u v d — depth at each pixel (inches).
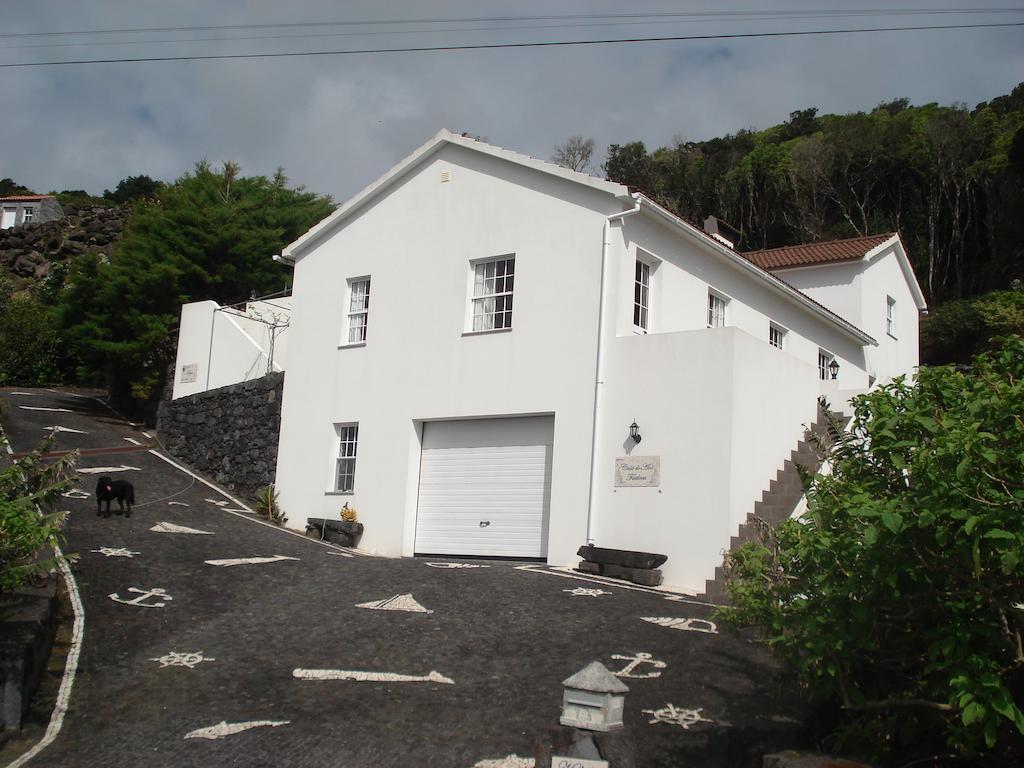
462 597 449.1
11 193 2824.8
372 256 722.2
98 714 304.0
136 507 641.6
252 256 1130.0
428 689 324.2
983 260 1707.7
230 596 444.8
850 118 1984.5
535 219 631.8
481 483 638.5
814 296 1029.8
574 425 588.7
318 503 710.5
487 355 638.5
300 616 414.3
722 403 532.7
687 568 527.2
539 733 283.4
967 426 199.0
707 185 2098.9
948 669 215.0
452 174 683.4
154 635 381.4
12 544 315.6
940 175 1740.9
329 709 306.2
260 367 850.1
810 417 634.8
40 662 324.2
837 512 225.9
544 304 616.7
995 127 1791.3
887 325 1071.6
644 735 276.5
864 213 1838.1
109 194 2837.1
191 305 938.7
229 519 672.4
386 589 464.8
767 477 564.7
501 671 342.3
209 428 818.8
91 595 422.0
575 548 573.0
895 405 234.1
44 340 1238.3
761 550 250.8
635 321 614.9
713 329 543.5
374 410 693.3
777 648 254.8
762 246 1991.9
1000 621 212.5
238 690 324.5
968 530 183.6
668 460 546.3
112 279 1043.3
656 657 350.9
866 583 216.2
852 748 235.6
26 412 949.2
